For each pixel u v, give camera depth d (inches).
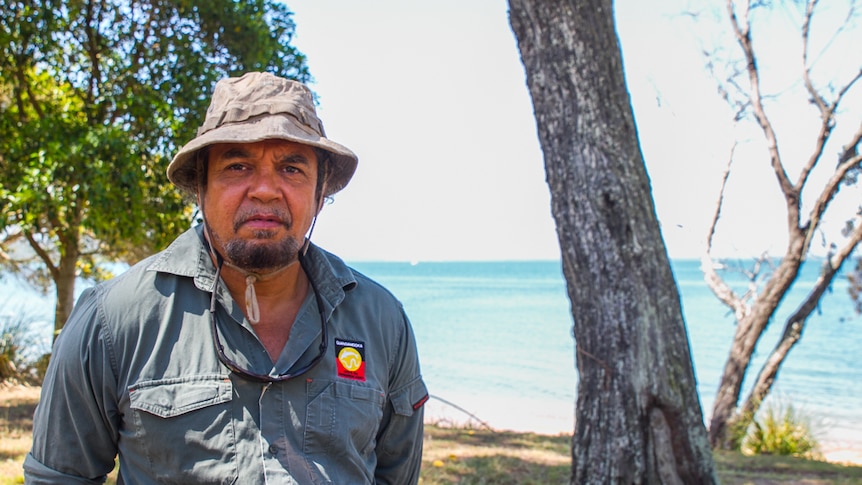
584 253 181.5
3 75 354.6
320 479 69.2
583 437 183.5
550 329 1398.9
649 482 174.9
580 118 181.5
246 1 366.9
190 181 79.4
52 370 70.4
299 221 72.3
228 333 71.2
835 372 997.2
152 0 351.6
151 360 68.8
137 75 351.9
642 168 183.9
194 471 66.9
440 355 1075.3
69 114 357.1
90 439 70.2
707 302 2190.0
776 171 427.2
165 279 72.1
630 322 177.2
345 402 73.1
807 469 300.8
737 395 431.8
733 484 263.3
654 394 175.3
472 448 297.0
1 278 532.4
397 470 83.7
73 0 344.8
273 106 72.3
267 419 68.8
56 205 319.3
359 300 79.6
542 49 185.6
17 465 214.8
